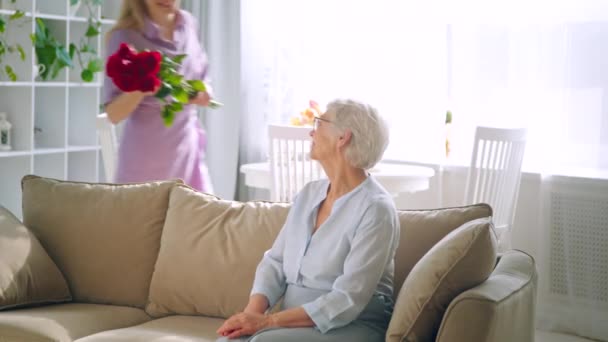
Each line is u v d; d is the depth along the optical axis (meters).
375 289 2.29
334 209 2.34
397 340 2.13
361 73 5.05
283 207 2.77
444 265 2.11
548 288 4.39
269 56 5.40
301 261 2.39
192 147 3.41
